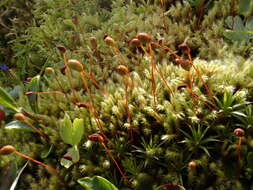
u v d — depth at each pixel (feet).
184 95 0.36
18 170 0.38
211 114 0.34
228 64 0.39
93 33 0.52
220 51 0.43
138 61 0.45
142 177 0.33
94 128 0.37
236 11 0.49
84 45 0.50
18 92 0.47
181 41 0.48
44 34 0.55
